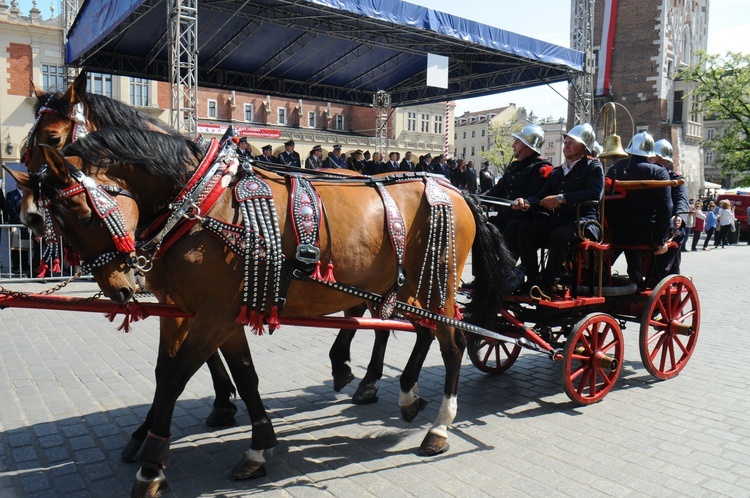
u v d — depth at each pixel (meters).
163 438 3.17
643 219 5.54
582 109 17.09
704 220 22.55
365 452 3.93
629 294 5.54
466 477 3.56
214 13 13.64
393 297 3.78
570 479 3.54
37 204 2.87
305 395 5.06
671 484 3.48
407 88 19.98
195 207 3.14
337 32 14.58
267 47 15.98
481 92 19.19
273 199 3.40
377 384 5.39
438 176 4.39
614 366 5.00
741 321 8.47
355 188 3.83
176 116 10.45
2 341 6.51
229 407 4.34
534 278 5.21
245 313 3.28
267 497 3.30
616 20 34.44
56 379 5.24
